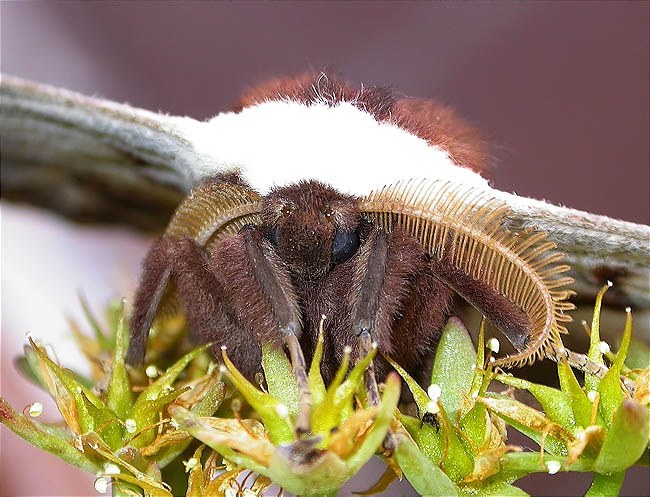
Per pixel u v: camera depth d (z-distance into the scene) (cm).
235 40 15
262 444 9
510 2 14
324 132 10
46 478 12
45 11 14
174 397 10
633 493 11
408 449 9
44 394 12
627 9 14
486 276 9
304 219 9
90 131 11
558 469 9
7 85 11
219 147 10
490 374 9
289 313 9
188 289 10
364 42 14
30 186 12
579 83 14
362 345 9
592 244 10
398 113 10
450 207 9
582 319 11
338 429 9
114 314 12
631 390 10
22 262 13
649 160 13
